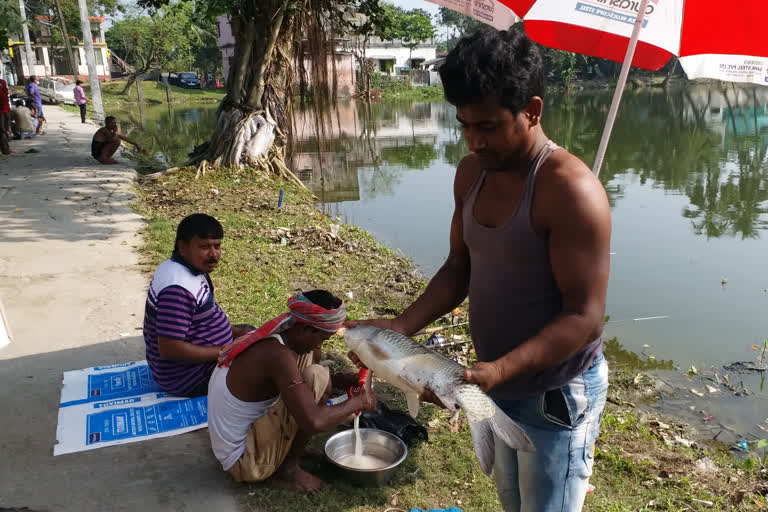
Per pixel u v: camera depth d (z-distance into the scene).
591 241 1.75
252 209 9.76
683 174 14.47
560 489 2.11
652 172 14.77
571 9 4.13
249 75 12.56
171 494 3.25
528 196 1.83
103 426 3.81
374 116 30.19
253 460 3.23
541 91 1.72
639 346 5.94
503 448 2.26
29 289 6.07
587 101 42.25
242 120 12.41
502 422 1.79
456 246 2.30
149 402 4.05
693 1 3.80
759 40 3.72
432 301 2.31
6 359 4.67
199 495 3.25
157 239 7.75
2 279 6.31
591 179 1.77
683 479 3.81
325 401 3.43
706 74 4.03
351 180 13.98
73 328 5.21
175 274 3.73
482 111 1.69
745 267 8.08
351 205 11.53
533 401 2.02
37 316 5.45
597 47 4.52
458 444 3.89
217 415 3.23
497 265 1.96
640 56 4.39
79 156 14.11
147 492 3.27
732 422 4.74
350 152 18.03
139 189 10.96
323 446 3.77
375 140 20.92
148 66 46.44
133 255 7.16
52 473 3.40
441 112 33.06
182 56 53.81
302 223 9.09
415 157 17.36
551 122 26.73
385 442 3.60
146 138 20.55
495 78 1.64
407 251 8.65
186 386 4.05
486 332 2.08
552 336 1.80
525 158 1.83
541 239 1.85
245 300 5.86
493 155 1.81
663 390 5.20
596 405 2.08
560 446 2.05
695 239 9.33
